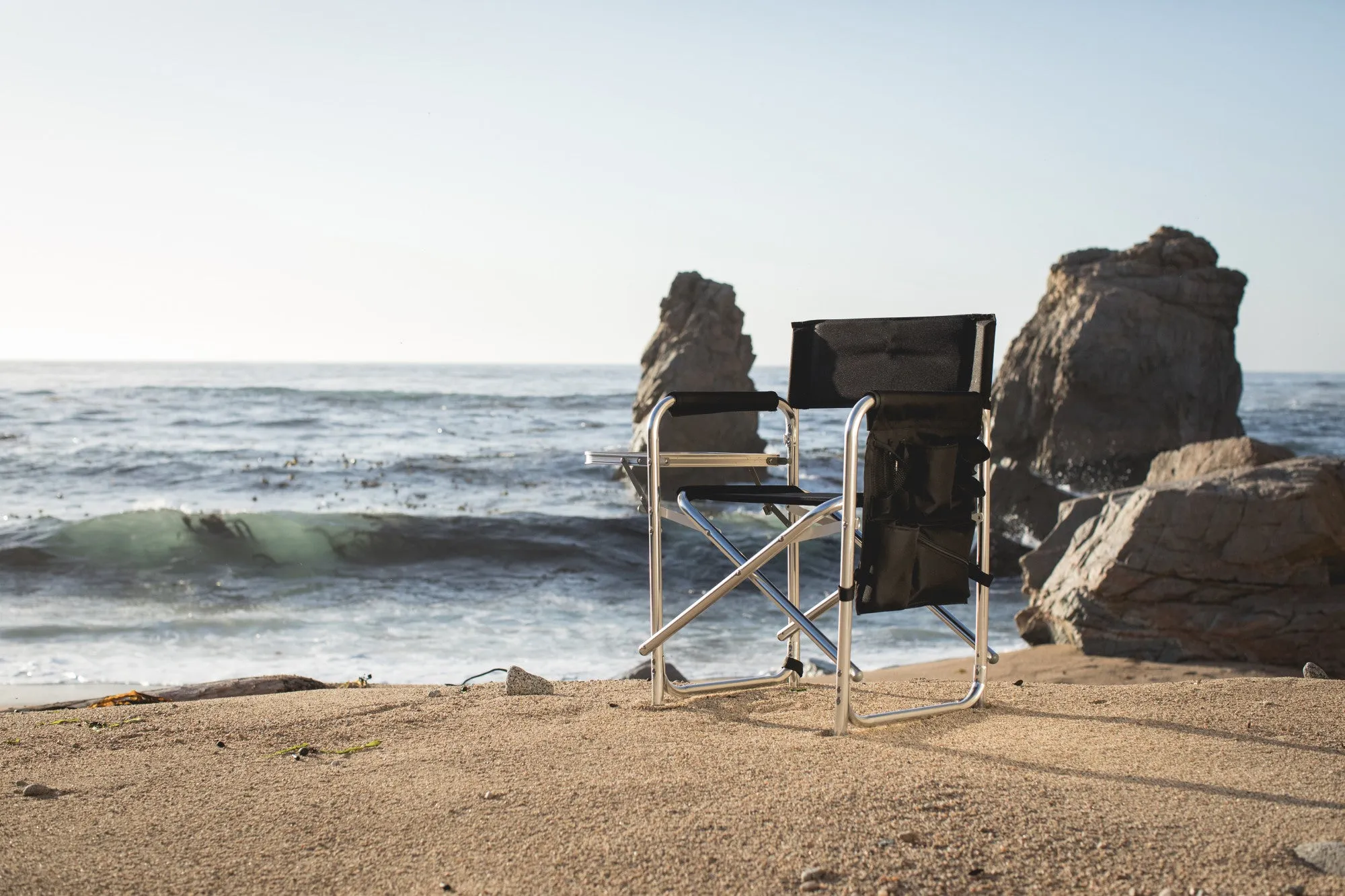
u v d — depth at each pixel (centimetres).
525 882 176
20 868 186
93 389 4147
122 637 890
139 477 2050
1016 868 179
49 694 685
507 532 1438
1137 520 785
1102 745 260
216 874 183
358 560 1279
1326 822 199
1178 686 346
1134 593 767
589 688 371
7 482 1939
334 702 341
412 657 842
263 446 2650
